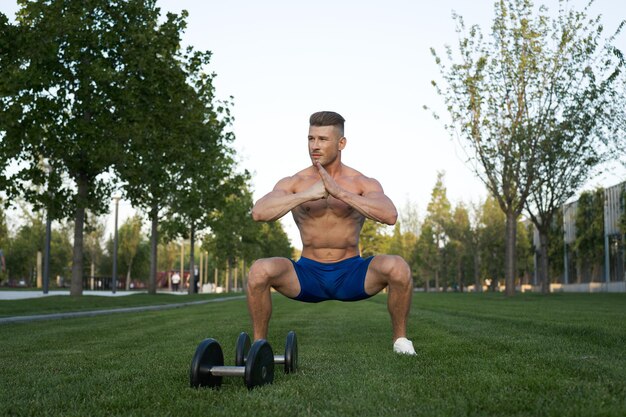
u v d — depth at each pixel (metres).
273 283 5.06
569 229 55.88
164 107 22.06
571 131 29.23
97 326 10.80
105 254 80.31
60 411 3.26
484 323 9.84
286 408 3.17
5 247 68.44
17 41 18.78
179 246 100.94
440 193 75.44
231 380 4.25
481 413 3.03
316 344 6.74
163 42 21.95
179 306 23.67
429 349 5.93
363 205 4.85
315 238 5.23
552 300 25.86
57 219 22.48
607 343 6.36
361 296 5.36
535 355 5.29
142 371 4.74
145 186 24.55
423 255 77.31
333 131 5.21
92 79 20.72
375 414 3.04
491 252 64.94
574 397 3.34
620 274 45.34
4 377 4.54
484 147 29.48
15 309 15.95
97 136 20.59
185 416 3.08
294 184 5.27
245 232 51.19
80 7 21.06
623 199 44.06
